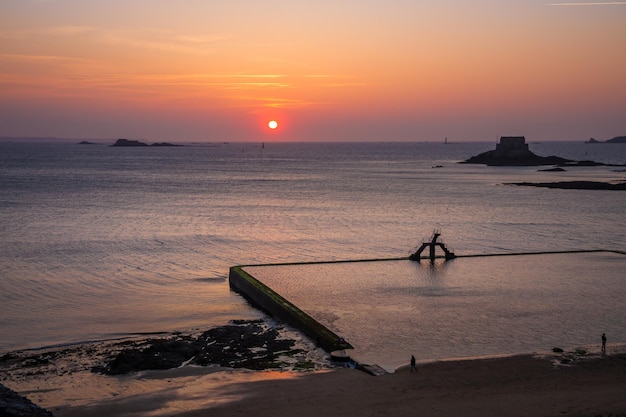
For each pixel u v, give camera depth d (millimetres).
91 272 67125
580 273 65375
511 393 34781
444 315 50250
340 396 34781
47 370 39781
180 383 37594
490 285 60000
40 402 34844
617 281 61938
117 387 37156
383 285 59688
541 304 53562
